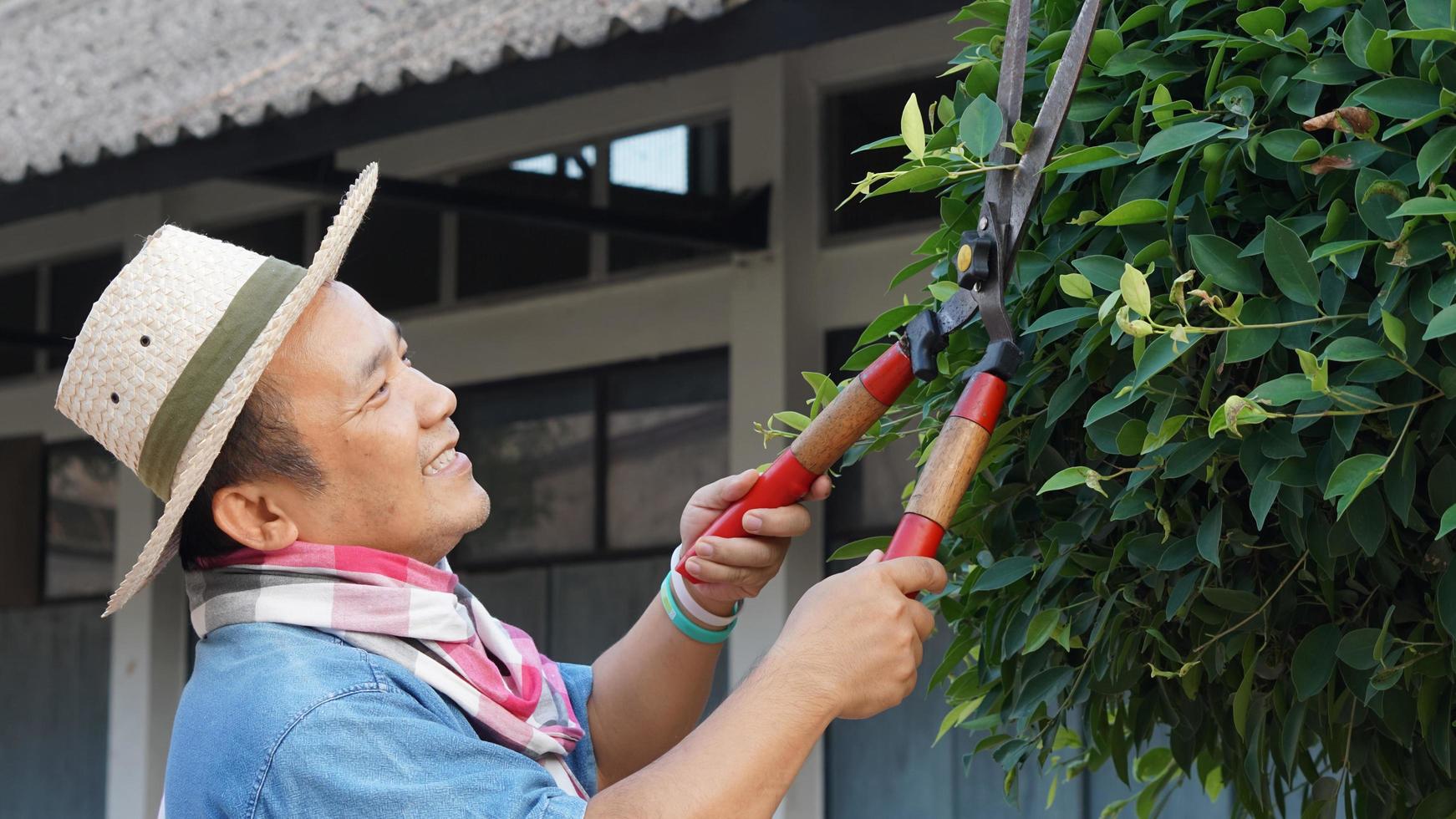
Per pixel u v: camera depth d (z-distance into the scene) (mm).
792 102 4473
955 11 2754
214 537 1343
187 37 4734
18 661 6227
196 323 1300
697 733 1137
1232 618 1225
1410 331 1063
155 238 1355
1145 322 1064
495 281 5215
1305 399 1058
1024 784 4066
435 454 1364
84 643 6059
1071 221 1246
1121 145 1190
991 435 1207
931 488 1152
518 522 5102
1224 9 1216
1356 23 1105
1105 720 1477
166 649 5836
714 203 4664
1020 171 1152
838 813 4422
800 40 2943
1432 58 1072
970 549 1359
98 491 6059
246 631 1270
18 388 6289
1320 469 1107
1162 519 1177
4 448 6238
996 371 1149
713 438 4711
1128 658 1271
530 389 5117
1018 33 1194
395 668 1254
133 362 1308
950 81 4223
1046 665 1331
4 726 6242
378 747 1161
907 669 1149
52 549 6176
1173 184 1128
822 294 4465
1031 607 1264
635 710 1521
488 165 5219
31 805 6129
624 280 4898
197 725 1223
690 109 4703
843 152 4480
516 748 1334
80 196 4250
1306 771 1440
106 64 4938
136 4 5320
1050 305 1265
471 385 5250
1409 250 1040
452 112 3510
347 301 1346
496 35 3420
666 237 4277
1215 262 1118
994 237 1147
